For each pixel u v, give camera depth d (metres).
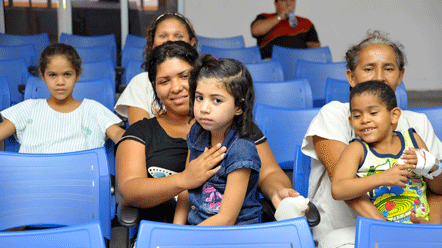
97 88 2.80
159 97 1.69
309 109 2.30
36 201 1.66
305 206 1.37
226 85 1.29
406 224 1.08
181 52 1.58
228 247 1.04
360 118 1.52
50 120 2.25
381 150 1.54
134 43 5.89
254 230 1.05
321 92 3.83
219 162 1.40
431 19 7.89
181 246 1.03
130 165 1.58
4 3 7.75
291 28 5.84
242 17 7.83
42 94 2.75
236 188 1.35
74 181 1.67
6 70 3.63
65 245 1.00
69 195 1.67
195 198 1.45
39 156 1.67
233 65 1.32
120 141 1.64
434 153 1.73
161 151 1.61
